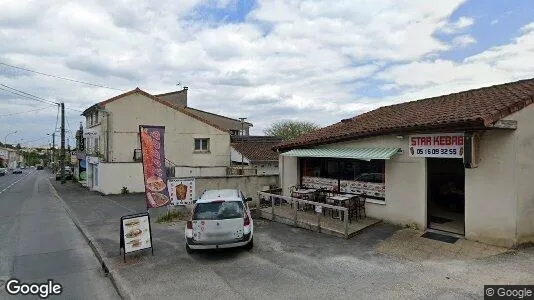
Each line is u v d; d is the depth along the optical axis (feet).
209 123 102.42
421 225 34.01
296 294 22.26
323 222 38.42
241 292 22.99
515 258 26.04
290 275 25.53
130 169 88.63
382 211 38.24
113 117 90.84
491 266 24.94
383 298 21.11
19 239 40.68
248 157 94.94
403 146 35.78
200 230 30.40
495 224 28.71
